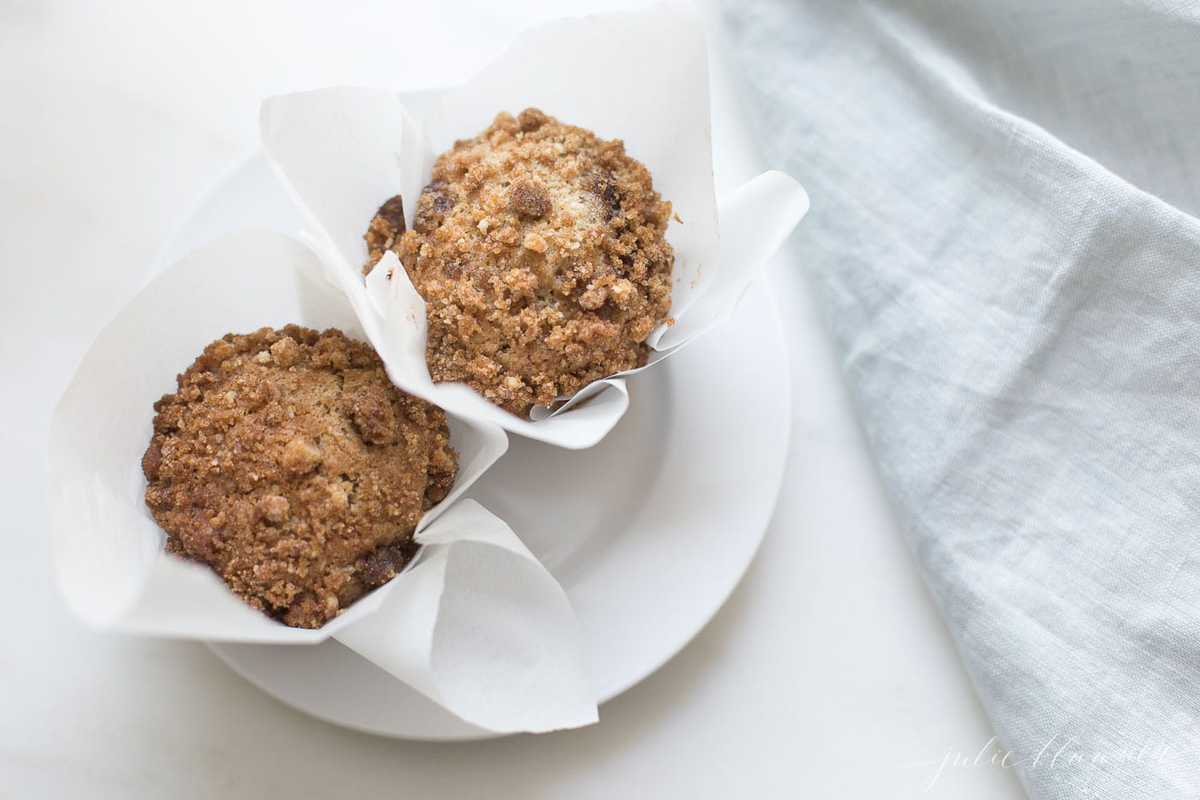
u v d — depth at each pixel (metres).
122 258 0.41
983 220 0.41
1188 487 0.39
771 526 0.41
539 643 0.36
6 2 0.43
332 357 0.36
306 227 0.39
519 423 0.36
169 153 0.42
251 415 0.35
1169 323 0.39
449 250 0.36
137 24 0.43
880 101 0.42
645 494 0.39
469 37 0.44
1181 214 0.39
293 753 0.38
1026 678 0.38
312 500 0.34
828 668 0.40
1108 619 0.38
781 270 0.42
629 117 0.38
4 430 0.39
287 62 0.43
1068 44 0.42
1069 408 0.40
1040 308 0.40
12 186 0.42
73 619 0.38
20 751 0.37
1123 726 0.37
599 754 0.38
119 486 0.35
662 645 0.37
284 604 0.34
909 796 0.39
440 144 0.39
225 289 0.36
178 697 0.38
